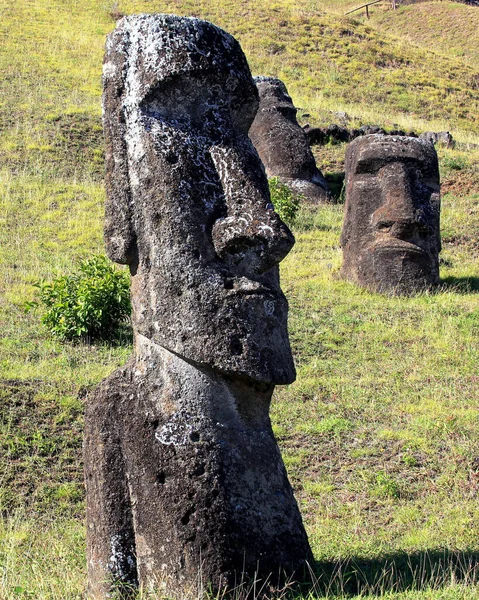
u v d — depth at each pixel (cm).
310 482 2845
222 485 1769
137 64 1894
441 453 2991
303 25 10975
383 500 2709
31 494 2728
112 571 1811
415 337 4053
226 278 1817
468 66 11288
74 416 3122
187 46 1862
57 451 2945
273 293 1845
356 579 1886
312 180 6712
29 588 1911
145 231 1872
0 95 7631
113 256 1928
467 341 4006
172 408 1817
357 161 4869
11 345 3775
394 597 1752
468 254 5531
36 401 3166
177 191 1825
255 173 1867
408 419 3259
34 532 2484
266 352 1819
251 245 1817
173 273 1820
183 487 1766
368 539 2352
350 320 4253
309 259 5262
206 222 1831
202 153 1859
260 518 1789
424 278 4688
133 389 1869
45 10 10781
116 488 1839
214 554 1733
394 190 4744
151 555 1789
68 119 7212
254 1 11606
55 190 6100
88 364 3594
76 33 10081
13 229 5431
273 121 6806
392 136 4919
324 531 2452
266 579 1755
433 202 4791
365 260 4744
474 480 2797
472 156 7362
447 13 17162
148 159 1852
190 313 1808
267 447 1855
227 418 1827
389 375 3669
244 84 1909
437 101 9700
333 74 9869
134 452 1827
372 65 10331
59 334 3875
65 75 8506
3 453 2884
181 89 1867
